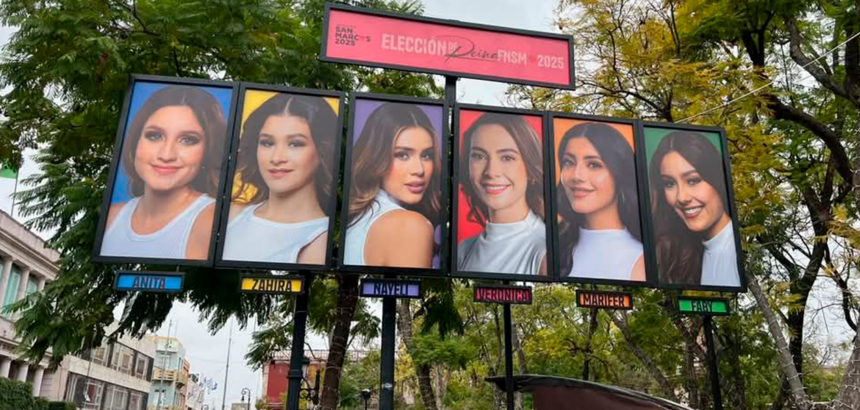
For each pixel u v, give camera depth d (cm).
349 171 985
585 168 1061
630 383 2723
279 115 1002
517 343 2506
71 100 1123
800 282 1786
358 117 1018
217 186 953
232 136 980
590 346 2388
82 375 4656
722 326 1905
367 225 962
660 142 1109
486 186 1020
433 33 1093
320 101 1023
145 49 1112
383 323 948
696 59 1706
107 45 941
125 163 944
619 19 1547
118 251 901
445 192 1000
